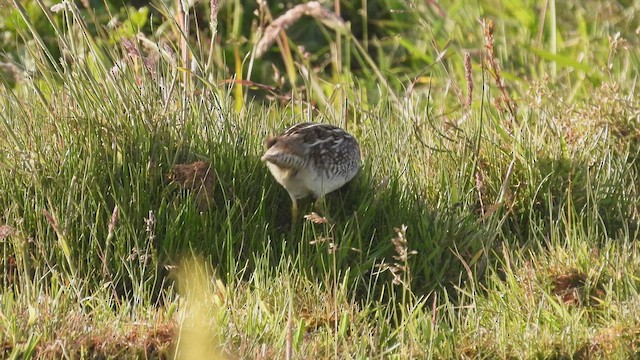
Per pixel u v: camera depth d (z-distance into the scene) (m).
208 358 7.75
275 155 9.56
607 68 13.05
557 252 9.73
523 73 14.88
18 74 12.41
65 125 10.03
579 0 17.34
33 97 11.05
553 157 10.97
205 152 10.31
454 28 16.33
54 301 8.58
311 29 16.58
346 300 9.16
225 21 16.50
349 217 10.25
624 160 11.17
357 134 11.73
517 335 8.60
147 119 10.15
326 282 9.18
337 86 12.57
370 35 17.03
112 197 9.77
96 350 8.23
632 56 14.71
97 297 9.05
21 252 9.07
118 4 15.17
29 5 14.56
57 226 8.86
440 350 8.45
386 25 16.97
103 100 10.31
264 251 9.48
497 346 8.51
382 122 11.65
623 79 13.48
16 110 10.54
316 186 9.95
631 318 8.62
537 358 8.39
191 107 10.66
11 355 7.87
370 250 10.02
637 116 11.62
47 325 8.32
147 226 9.41
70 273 9.44
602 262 9.45
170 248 9.55
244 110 11.41
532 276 9.35
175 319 8.59
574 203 10.68
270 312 8.97
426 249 9.97
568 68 15.00
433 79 14.97
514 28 16.80
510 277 9.37
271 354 8.25
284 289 9.12
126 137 10.06
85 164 9.78
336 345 8.39
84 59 10.55
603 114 11.65
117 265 9.42
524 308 9.13
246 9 16.33
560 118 11.96
